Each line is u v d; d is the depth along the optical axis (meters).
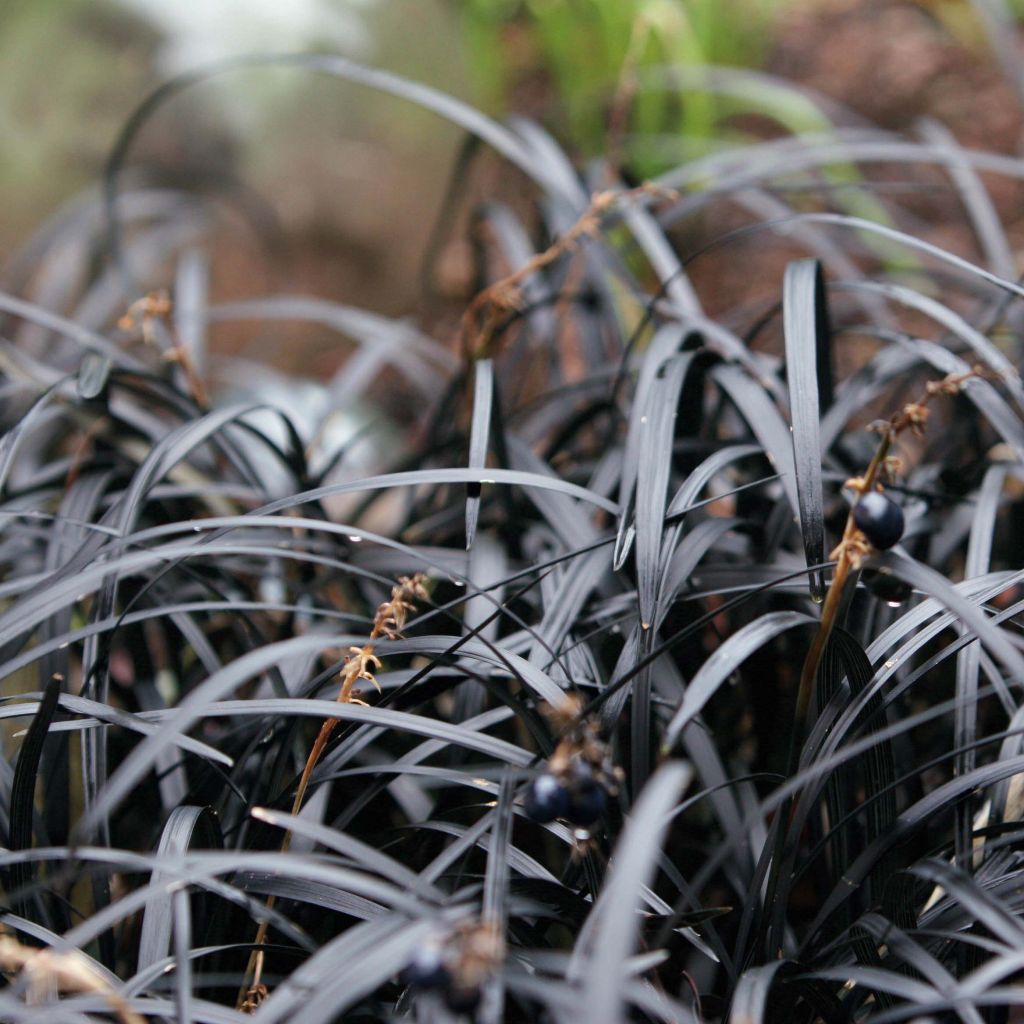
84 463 0.73
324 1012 0.52
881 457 0.57
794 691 0.69
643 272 1.42
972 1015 0.55
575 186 0.89
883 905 0.59
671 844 0.68
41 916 0.63
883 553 0.58
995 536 0.74
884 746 0.61
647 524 0.61
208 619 0.72
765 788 0.68
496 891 0.55
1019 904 0.60
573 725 0.56
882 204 1.19
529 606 0.70
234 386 1.35
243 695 0.71
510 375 0.94
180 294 1.01
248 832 0.64
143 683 0.69
